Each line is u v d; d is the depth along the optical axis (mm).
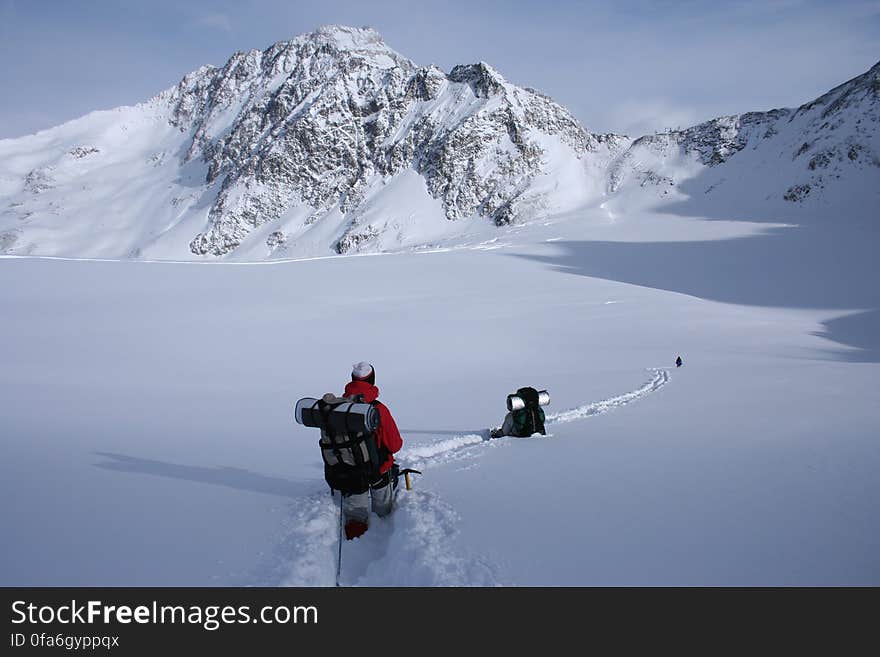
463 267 80750
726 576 3574
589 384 19812
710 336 43781
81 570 3758
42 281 59875
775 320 53875
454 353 36594
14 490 5660
